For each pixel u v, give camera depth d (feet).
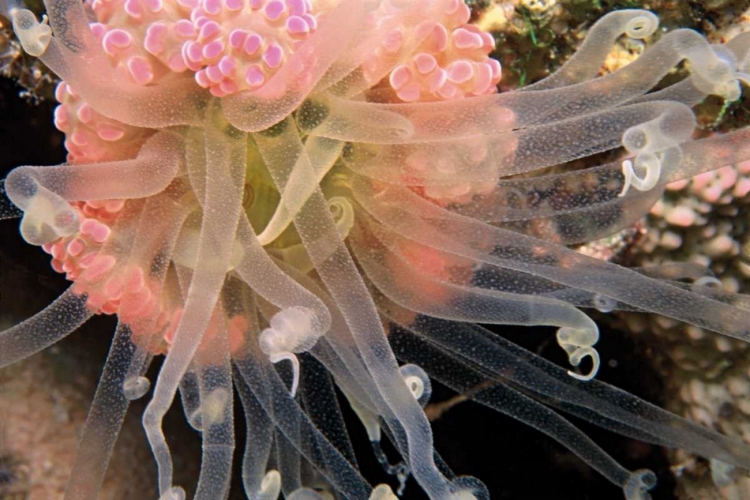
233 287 0.78
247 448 0.77
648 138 0.69
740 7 0.78
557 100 0.72
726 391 0.88
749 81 0.70
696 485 0.94
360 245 0.78
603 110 0.72
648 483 0.82
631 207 0.76
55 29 0.70
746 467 0.80
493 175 0.73
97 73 0.70
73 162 0.74
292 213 0.72
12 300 0.94
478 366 0.82
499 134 0.73
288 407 0.78
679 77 0.79
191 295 0.71
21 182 0.67
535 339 0.90
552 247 0.74
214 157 0.72
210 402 0.73
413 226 0.76
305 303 0.71
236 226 0.72
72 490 0.72
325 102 0.72
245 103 0.70
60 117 0.73
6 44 0.83
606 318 0.89
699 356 0.88
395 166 0.74
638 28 0.72
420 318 0.79
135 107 0.71
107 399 0.73
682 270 0.81
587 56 0.73
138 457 0.95
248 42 0.69
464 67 0.72
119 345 0.74
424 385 0.74
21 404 0.93
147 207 0.74
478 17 0.79
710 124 0.81
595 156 0.82
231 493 0.94
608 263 0.74
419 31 0.71
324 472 0.81
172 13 0.71
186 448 0.97
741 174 0.80
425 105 0.72
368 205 0.76
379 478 1.00
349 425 0.96
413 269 0.78
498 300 0.76
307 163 0.72
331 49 0.68
